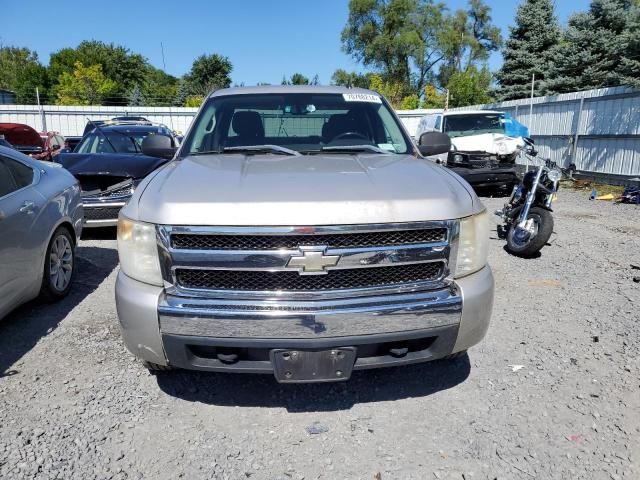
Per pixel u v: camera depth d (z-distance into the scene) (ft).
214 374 11.32
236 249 8.30
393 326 8.55
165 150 13.76
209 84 200.44
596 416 9.70
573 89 62.18
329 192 8.71
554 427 9.39
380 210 8.46
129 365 11.69
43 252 14.46
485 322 9.25
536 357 12.05
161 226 8.42
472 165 37.65
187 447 8.87
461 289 8.90
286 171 9.89
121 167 23.47
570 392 10.53
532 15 83.76
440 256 8.77
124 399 10.30
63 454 8.63
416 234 8.68
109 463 8.45
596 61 60.90
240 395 10.51
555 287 17.10
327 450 8.82
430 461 8.53
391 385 10.87
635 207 33.96
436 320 8.73
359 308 8.39
